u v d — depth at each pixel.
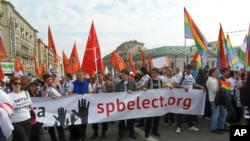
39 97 7.38
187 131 8.39
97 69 9.84
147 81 8.52
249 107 5.99
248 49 8.38
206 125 9.12
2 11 61.34
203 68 9.98
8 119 4.32
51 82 7.69
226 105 7.97
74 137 7.91
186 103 8.51
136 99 8.06
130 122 7.93
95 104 7.81
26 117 5.66
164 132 8.35
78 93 7.98
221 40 9.96
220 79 8.30
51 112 7.44
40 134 6.88
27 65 86.56
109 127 9.49
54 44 12.19
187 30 10.27
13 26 64.88
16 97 5.58
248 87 5.94
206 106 9.20
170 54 76.81
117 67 14.12
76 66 12.23
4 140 4.32
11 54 64.81
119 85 8.27
